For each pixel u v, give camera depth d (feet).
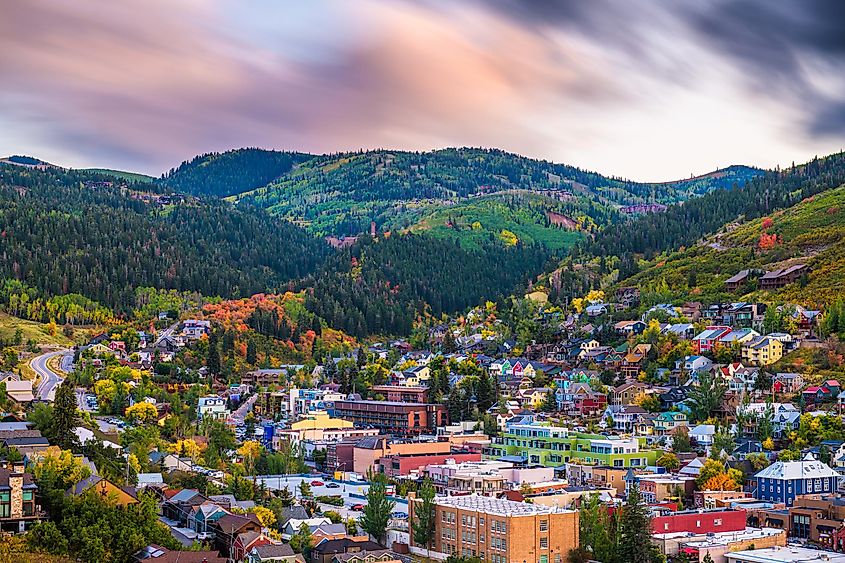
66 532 591.78
